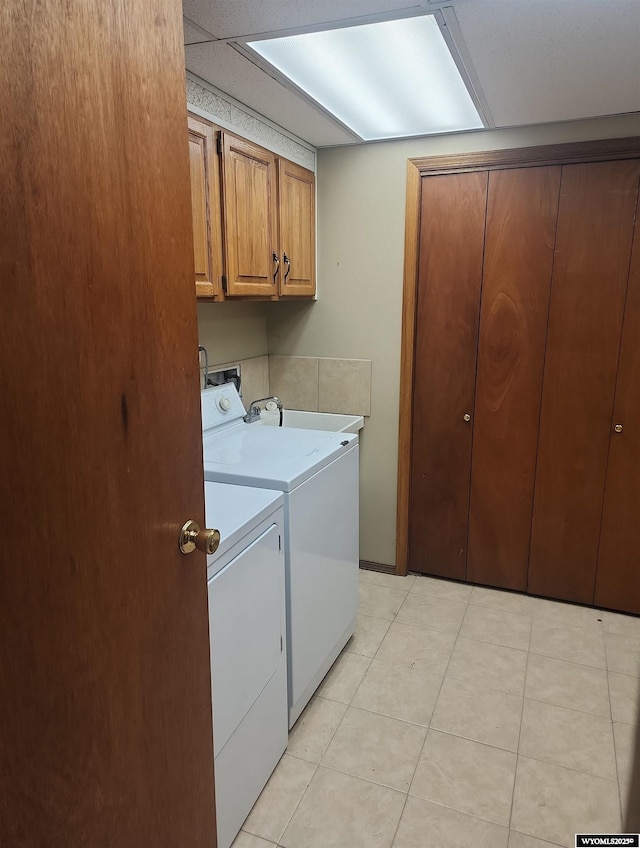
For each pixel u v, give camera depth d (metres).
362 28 1.50
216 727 1.37
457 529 2.81
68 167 0.67
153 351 0.86
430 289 2.62
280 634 1.71
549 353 2.48
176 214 0.90
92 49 0.69
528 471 2.62
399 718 1.94
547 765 1.73
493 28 1.48
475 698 2.03
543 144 2.31
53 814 0.73
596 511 2.54
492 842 1.49
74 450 0.71
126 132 0.77
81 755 0.77
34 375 0.64
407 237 2.57
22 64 0.59
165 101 0.85
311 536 1.88
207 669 1.12
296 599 1.80
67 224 0.67
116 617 0.82
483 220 2.46
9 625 0.63
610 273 2.32
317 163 2.66
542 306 2.45
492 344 2.56
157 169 0.84
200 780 1.12
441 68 1.75
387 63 1.72
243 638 1.48
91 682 0.78
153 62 0.81
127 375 0.81
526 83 1.85
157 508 0.90
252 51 1.64
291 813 1.59
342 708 1.99
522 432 2.59
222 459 1.94
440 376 2.68
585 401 2.46
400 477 2.82
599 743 1.82
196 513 1.02
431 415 2.74
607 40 1.54
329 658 2.14
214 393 2.34
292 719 1.87
